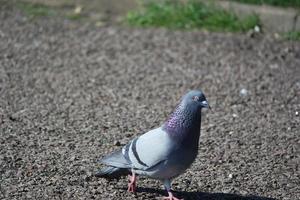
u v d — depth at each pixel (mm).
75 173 6473
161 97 8773
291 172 6750
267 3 11742
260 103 8664
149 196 6109
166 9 11984
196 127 5699
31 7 12242
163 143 5656
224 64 10039
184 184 6391
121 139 7383
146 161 5707
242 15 11703
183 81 9359
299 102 8734
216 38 11109
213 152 7141
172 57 10258
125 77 9438
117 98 8672
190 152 5711
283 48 10758
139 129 7703
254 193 6266
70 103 8422
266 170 6766
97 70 9672
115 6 12328
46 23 11617
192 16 11789
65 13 12109
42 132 7461
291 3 11695
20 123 7684
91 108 8289
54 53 10297
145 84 9211
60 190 6129
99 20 11930
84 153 6953
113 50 10516
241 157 7043
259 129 7824
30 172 6461
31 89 8836
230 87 9172
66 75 9422
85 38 11016
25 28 11328
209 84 9273
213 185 6395
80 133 7496
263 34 11344
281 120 8125
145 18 11859
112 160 5922
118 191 6172
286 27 11359
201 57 10289
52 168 6562
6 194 6027
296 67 10039
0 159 6699
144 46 10711
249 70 9828
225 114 8266
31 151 6938
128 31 11422
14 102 8352
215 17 11688
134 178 6066
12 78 9195
